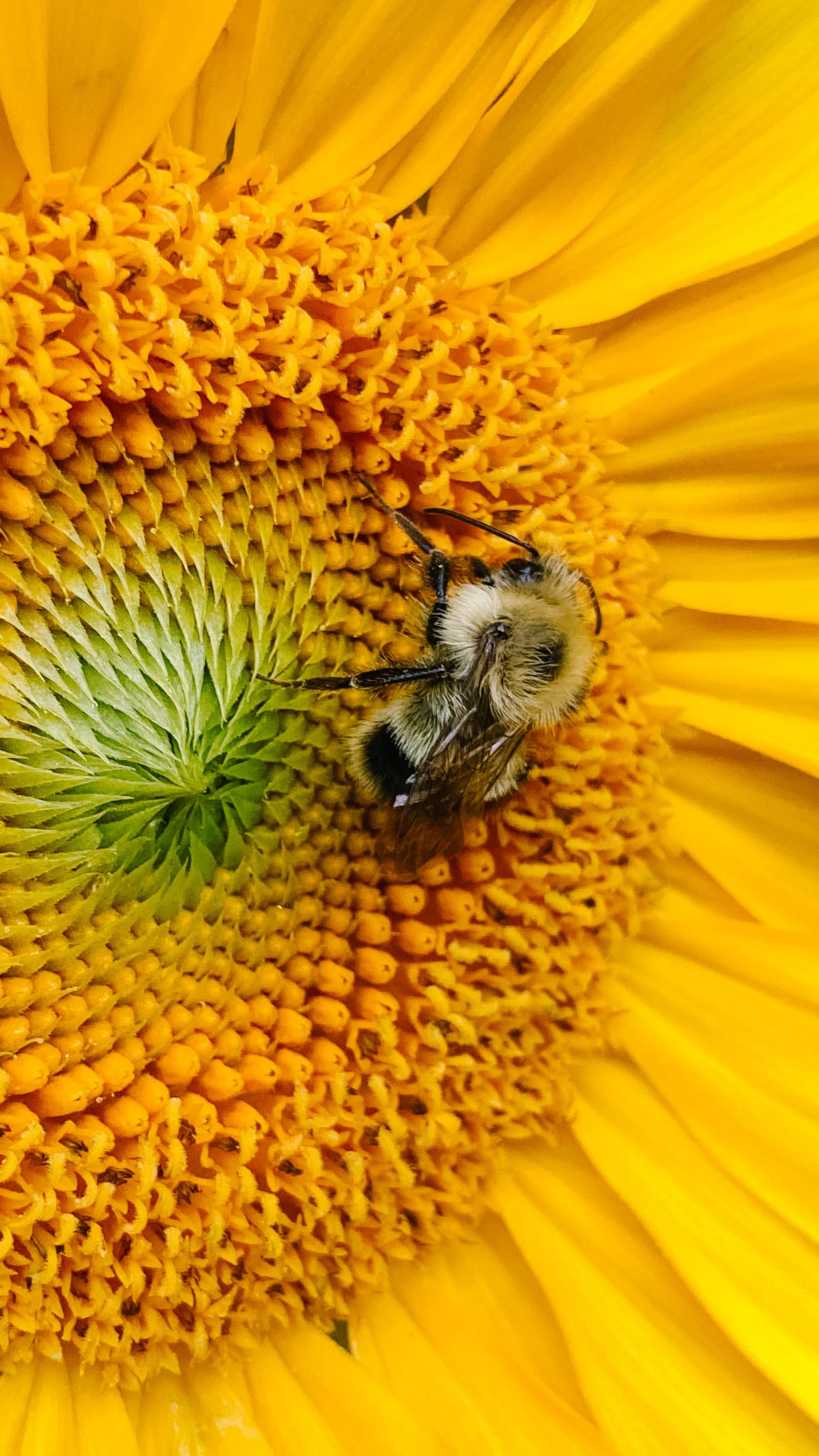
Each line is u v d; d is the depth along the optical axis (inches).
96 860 3.8
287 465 4.0
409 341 4.1
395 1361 4.3
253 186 3.9
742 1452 4.2
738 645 4.4
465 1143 4.3
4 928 3.8
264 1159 4.1
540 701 4.0
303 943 4.2
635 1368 4.3
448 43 3.9
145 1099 4.0
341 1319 4.3
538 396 4.2
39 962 3.9
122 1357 4.1
